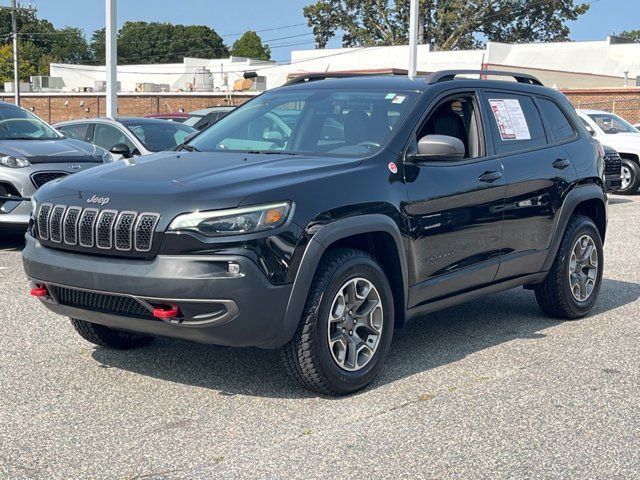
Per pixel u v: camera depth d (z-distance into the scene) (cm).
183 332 451
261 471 387
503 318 687
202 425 442
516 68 4938
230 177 471
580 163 677
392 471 388
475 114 598
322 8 6538
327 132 554
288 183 465
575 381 521
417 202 524
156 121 1280
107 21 2134
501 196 590
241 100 4384
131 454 405
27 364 543
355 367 489
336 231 468
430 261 538
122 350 575
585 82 5338
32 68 9444
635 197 1759
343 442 421
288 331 456
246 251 439
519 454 409
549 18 6366
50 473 383
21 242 1055
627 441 428
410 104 557
